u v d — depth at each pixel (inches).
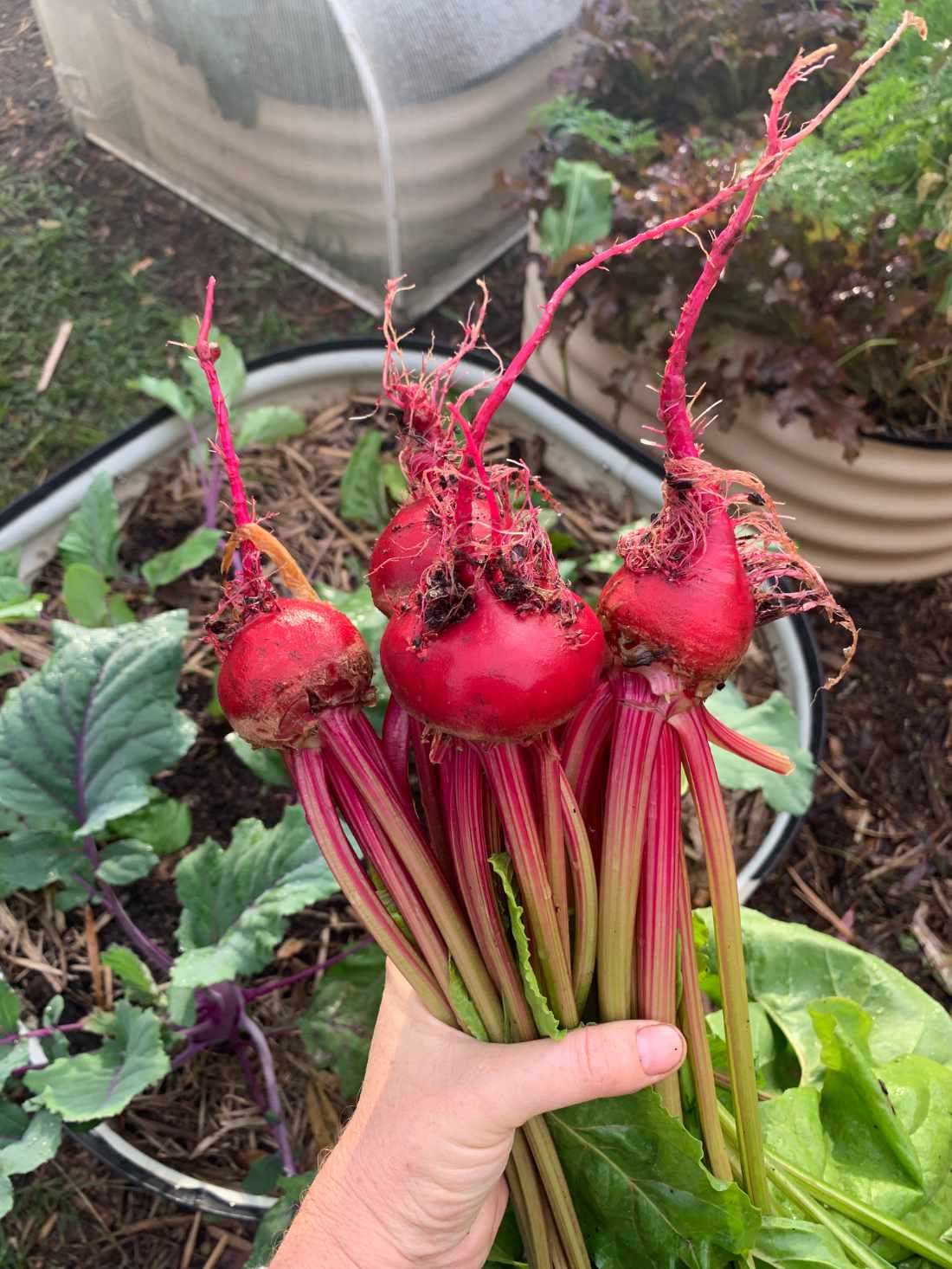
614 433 34.6
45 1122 23.1
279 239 45.6
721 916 13.6
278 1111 26.3
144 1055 22.7
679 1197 15.4
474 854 13.2
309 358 36.9
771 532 12.6
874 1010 21.5
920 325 31.9
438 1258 16.0
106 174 47.6
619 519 35.0
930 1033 21.1
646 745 12.4
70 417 40.4
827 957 22.2
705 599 11.6
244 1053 27.5
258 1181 25.2
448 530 10.9
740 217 10.3
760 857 28.5
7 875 25.7
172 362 42.2
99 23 41.0
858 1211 17.3
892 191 31.8
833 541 35.8
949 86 29.3
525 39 40.8
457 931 13.9
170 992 24.8
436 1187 14.5
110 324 43.2
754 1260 16.0
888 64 31.8
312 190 41.6
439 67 38.3
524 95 42.9
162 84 41.8
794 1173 17.6
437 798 14.5
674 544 11.6
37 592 33.8
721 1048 19.5
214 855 25.5
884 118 30.2
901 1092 19.2
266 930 23.9
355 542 35.6
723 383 31.4
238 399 34.6
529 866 12.6
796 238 30.3
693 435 11.6
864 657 37.1
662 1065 13.6
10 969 28.6
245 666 12.2
